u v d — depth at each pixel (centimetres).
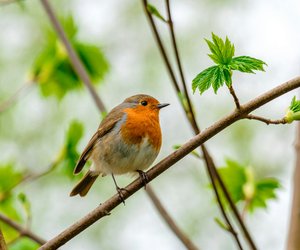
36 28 1486
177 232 725
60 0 1527
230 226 647
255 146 1389
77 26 972
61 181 1327
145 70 1510
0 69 1460
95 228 1386
